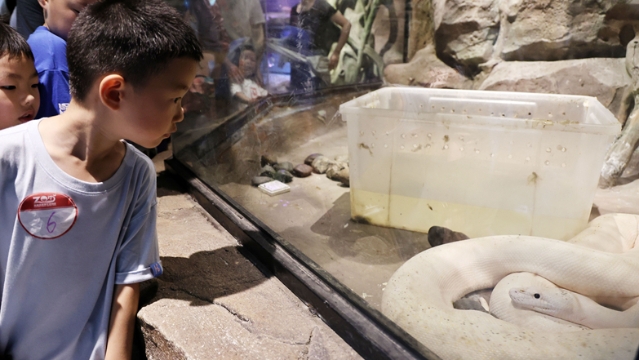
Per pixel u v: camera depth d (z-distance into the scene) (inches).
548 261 62.9
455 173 80.5
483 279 67.8
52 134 49.2
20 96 61.6
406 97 96.3
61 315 53.3
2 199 48.1
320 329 54.0
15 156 47.9
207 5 95.7
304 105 119.9
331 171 110.0
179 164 106.7
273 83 117.3
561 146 69.0
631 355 42.8
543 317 54.6
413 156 83.8
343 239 82.3
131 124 47.9
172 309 57.8
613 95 67.0
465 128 77.1
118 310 55.2
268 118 117.8
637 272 56.2
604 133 64.2
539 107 77.7
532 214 75.2
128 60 44.5
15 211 48.4
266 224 79.5
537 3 72.8
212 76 100.8
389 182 87.3
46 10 75.4
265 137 117.5
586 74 69.6
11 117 61.5
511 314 57.0
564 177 70.1
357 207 91.2
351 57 110.6
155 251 58.7
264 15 112.3
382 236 84.3
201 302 59.6
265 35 114.2
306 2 110.0
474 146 77.3
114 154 53.6
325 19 110.8
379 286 65.8
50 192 48.5
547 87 75.0
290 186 107.3
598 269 58.1
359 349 49.9
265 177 107.9
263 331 53.5
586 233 66.4
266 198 99.6
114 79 44.6
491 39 84.0
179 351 50.9
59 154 49.0
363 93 107.5
